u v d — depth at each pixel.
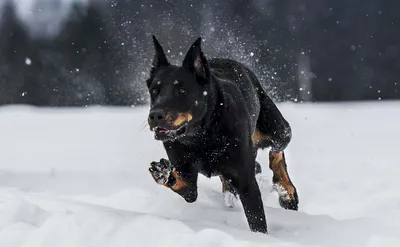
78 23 34.41
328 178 8.93
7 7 37.34
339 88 38.03
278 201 7.34
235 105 5.58
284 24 36.62
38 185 8.06
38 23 36.53
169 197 6.74
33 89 35.41
